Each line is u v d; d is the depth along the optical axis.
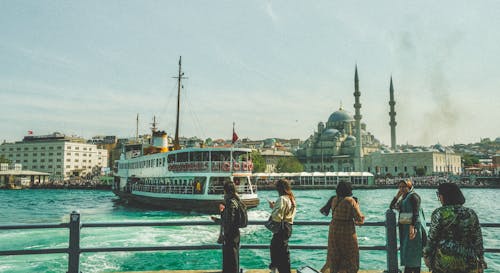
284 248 8.45
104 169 168.00
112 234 26.95
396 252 8.83
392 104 199.88
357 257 8.00
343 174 134.00
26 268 17.89
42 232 27.64
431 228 6.25
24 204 69.12
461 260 5.90
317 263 19.31
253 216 38.88
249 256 20.73
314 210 51.78
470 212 6.05
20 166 181.75
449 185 6.32
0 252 8.08
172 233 27.75
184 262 19.27
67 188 146.75
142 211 45.25
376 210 50.88
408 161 191.12
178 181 42.44
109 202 72.94
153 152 52.00
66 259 19.62
